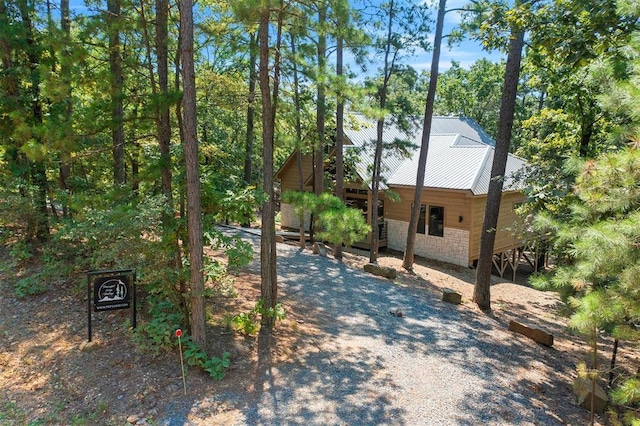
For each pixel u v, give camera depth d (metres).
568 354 7.80
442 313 9.51
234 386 5.59
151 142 10.09
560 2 6.60
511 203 16.30
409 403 5.45
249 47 7.71
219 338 6.76
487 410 5.41
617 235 3.42
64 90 6.27
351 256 15.62
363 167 16.95
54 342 6.37
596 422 5.34
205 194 6.52
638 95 3.51
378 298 10.12
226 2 6.79
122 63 7.15
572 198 7.28
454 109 36.16
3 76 8.30
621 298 3.71
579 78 8.62
